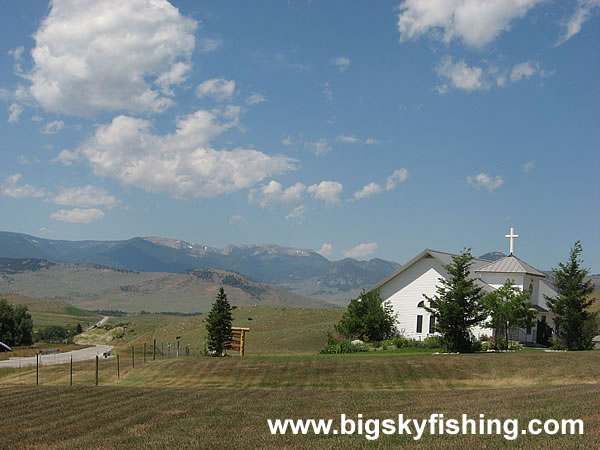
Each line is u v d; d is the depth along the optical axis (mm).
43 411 18734
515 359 33406
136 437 14508
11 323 100875
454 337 39562
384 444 12992
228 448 12914
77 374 34781
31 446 13789
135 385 30062
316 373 31000
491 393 21688
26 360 48969
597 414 15781
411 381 29109
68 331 151000
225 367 33375
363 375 30375
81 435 15078
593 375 28906
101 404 20000
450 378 29578
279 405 19453
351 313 50812
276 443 13406
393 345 46438
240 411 18250
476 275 50750
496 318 41781
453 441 13039
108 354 59000
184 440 13961
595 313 45625
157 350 61625
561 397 19281
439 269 49719
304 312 85188
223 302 43500
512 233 51156
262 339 61281
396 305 51469
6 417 17766
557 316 47156
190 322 86312
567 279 45375
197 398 21281
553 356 34375
